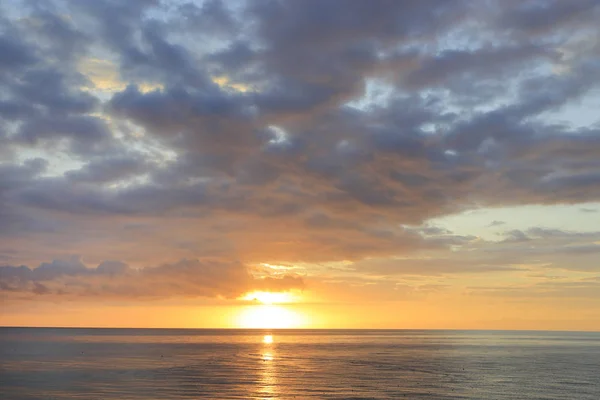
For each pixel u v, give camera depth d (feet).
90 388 298.97
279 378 354.74
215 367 430.61
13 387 302.45
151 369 408.46
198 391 290.97
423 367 447.01
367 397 277.44
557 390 307.37
